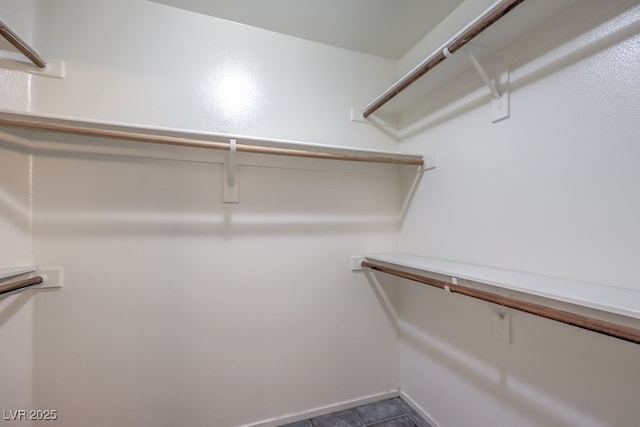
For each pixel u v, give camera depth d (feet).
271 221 5.12
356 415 5.33
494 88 3.82
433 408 5.01
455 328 4.56
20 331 3.77
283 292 5.17
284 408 5.11
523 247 3.51
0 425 3.51
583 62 2.92
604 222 2.75
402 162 5.10
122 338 4.30
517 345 3.58
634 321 2.03
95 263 4.20
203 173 4.74
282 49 5.29
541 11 3.07
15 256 3.73
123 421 4.27
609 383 2.71
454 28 4.73
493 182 3.92
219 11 4.74
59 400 4.02
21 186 3.81
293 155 4.48
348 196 5.67
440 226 4.89
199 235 4.70
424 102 5.28
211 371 4.71
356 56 5.84
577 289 2.58
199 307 4.68
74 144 4.13
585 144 2.90
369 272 5.79
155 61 4.53
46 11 4.04
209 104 4.80
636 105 2.53
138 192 4.41
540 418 3.31
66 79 4.11
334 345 5.49
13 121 3.31
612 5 2.69
